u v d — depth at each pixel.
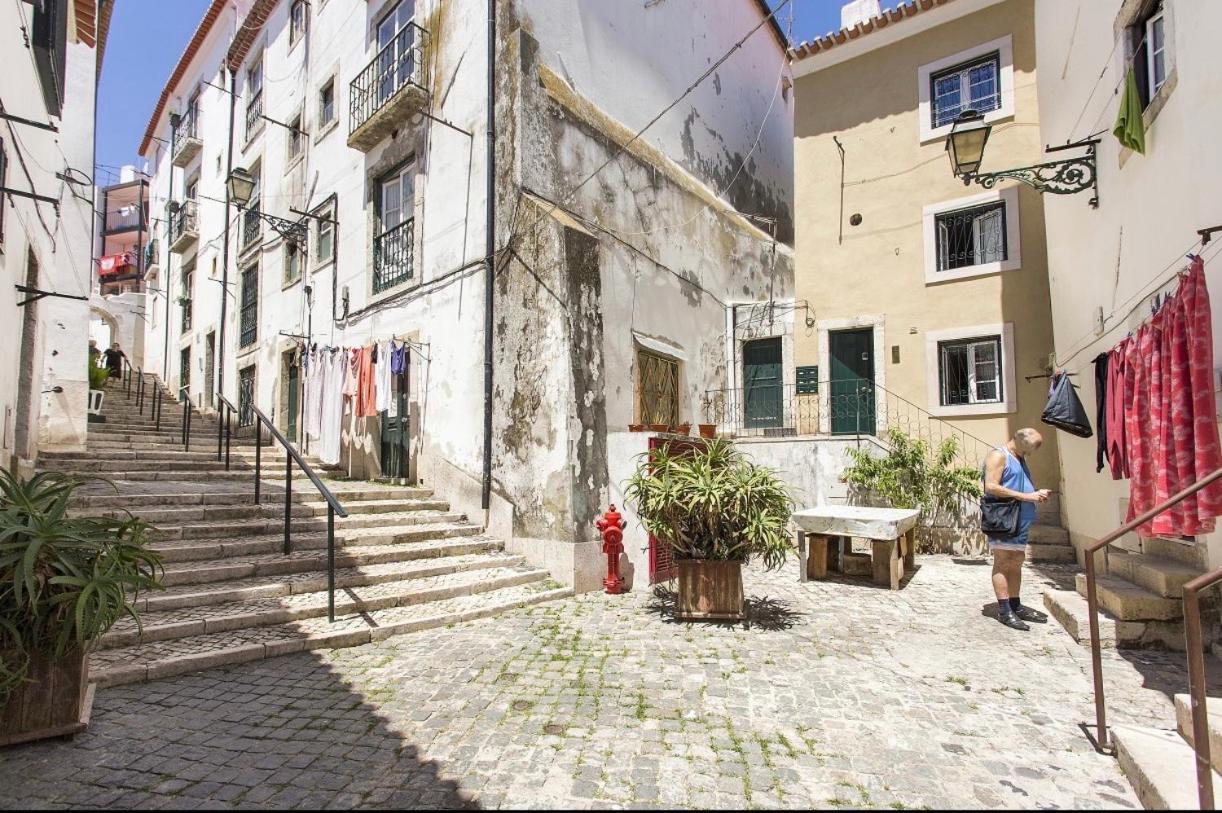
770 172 15.36
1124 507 6.22
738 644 4.93
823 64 11.68
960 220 10.44
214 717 3.55
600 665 4.45
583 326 7.48
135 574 3.46
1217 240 4.14
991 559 8.42
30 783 2.81
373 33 11.09
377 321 10.42
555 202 8.34
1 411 6.10
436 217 9.26
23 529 3.11
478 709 3.69
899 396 10.53
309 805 2.68
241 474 9.18
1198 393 4.07
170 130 22.34
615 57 10.17
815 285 11.41
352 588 6.00
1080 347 7.45
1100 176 6.51
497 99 8.33
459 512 8.43
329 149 12.11
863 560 7.64
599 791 2.80
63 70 7.38
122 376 19.98
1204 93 4.24
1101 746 3.15
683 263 10.90
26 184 6.68
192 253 19.23
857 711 3.65
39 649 3.17
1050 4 8.48
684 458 5.95
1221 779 2.60
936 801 2.71
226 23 17.84
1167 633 4.59
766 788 2.82
